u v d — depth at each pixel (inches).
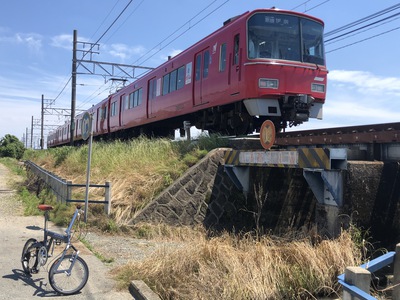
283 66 413.1
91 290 190.2
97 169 464.4
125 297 183.6
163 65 639.1
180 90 560.7
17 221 343.3
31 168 733.9
